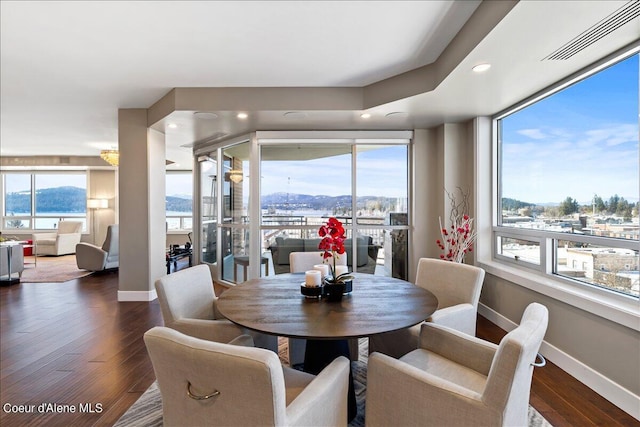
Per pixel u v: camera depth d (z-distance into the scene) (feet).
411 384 4.09
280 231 14.39
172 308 5.90
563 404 6.33
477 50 6.72
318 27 7.19
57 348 8.86
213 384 3.23
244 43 7.88
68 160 25.46
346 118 11.74
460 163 12.62
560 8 5.32
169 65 9.08
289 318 4.99
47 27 7.14
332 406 4.02
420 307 5.53
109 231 18.69
